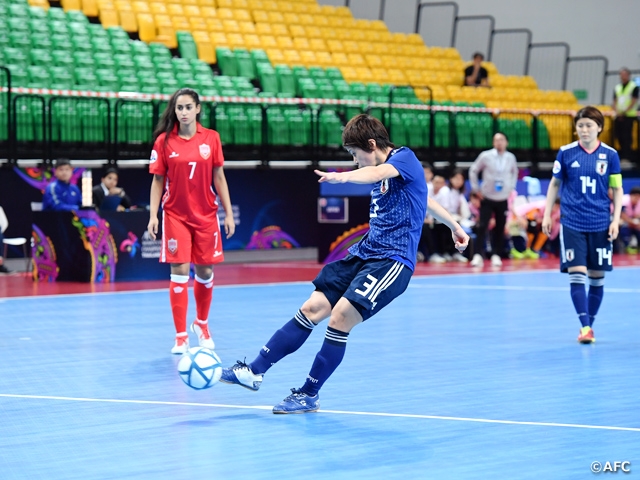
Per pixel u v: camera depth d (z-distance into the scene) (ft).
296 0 78.74
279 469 14.38
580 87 83.51
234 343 26.84
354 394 19.98
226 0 73.56
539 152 70.69
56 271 44.52
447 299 37.50
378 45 77.92
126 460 14.93
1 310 34.24
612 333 28.89
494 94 77.20
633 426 17.13
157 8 69.15
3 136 50.11
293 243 58.44
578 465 14.55
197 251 25.32
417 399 19.49
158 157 25.13
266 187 57.26
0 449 15.65
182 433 16.70
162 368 23.15
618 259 59.06
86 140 52.21
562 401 19.27
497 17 86.33
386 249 17.63
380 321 31.37
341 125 61.77
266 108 57.62
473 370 22.77
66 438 16.39
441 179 56.54
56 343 26.96
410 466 14.52
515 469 14.34
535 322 31.17
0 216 46.16
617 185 27.50
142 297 38.29
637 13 81.35
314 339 27.81
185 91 24.81
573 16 83.66
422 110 65.31
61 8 64.85
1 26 57.72
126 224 44.65
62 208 44.50
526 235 59.88
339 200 54.85
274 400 19.51
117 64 59.21
